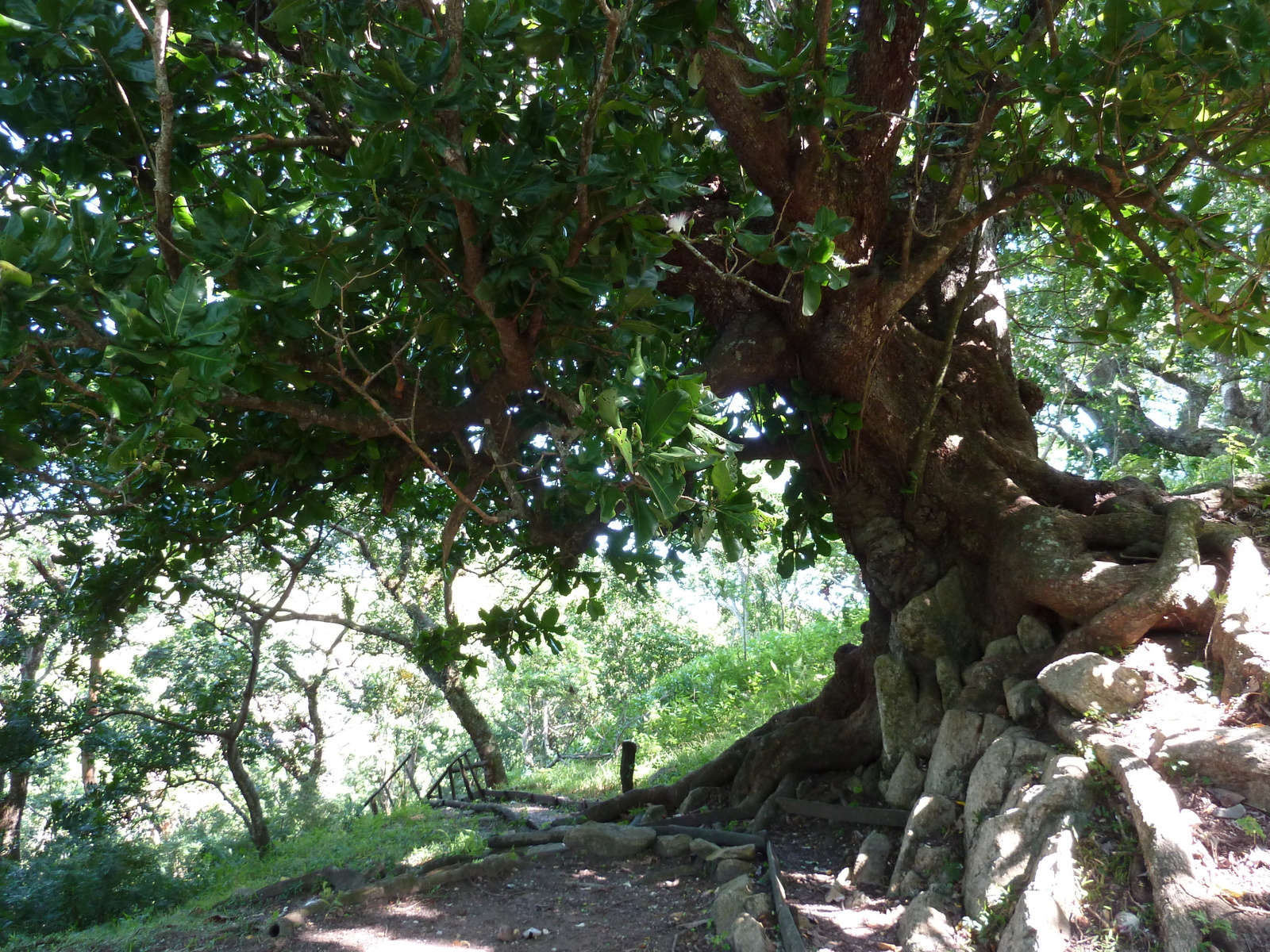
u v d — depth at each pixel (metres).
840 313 7.61
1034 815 4.70
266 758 29.00
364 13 4.98
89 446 6.52
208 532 8.28
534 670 30.44
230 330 3.60
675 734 17.09
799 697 15.30
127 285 3.96
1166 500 7.18
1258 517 6.93
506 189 4.69
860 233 7.50
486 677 30.89
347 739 34.12
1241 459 12.05
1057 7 6.80
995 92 7.48
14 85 4.20
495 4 4.94
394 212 4.90
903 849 5.64
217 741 19.02
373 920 6.20
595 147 5.36
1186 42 5.53
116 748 16.19
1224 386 16.05
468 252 5.11
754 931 4.90
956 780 6.05
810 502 9.08
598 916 5.99
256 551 9.16
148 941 6.67
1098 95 6.16
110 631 11.10
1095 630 5.96
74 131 4.44
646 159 4.67
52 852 15.40
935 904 4.89
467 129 4.91
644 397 4.28
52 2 3.88
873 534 8.20
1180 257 7.08
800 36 6.39
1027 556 6.82
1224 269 6.96
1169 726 4.88
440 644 8.66
